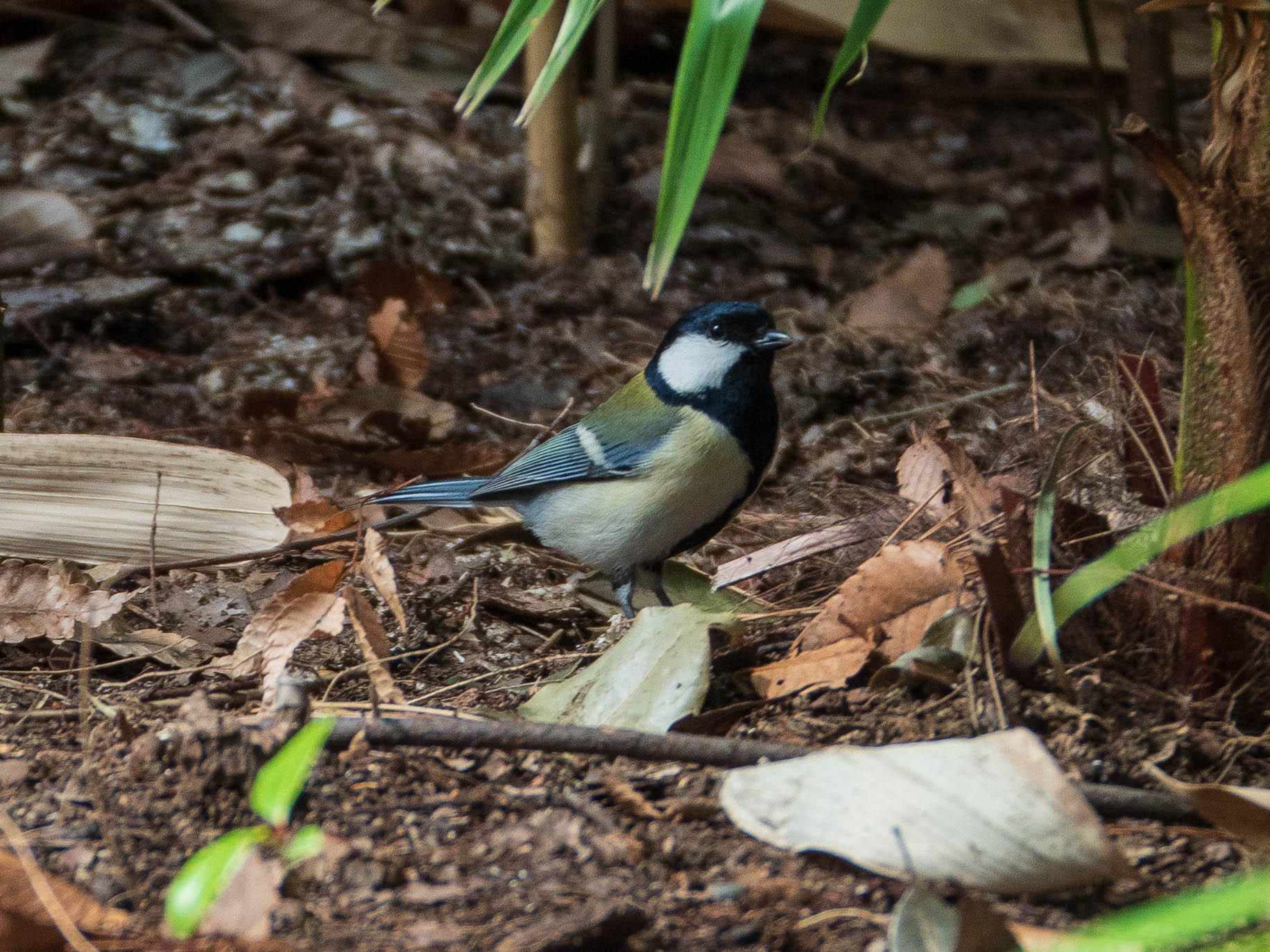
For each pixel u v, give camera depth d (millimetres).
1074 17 15789
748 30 4027
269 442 10180
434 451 9555
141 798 4781
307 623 5914
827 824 4340
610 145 15047
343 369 11406
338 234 13133
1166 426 6047
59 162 13875
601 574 8211
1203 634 5309
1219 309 4984
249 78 15031
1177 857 4469
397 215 13367
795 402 11016
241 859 4055
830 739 5316
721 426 7324
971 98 17719
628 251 13906
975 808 4234
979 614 5637
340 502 9383
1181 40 17062
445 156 14219
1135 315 11766
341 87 15242
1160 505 5941
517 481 7895
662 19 17719
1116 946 3445
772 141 15852
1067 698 5285
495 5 15547
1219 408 5059
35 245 12703
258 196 13531
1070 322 11852
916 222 14773
